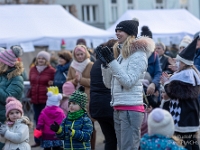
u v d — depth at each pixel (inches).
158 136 208.2
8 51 339.3
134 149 276.5
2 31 683.4
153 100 368.5
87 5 1456.7
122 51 274.2
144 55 272.2
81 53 389.4
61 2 1381.6
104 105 327.6
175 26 818.2
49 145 372.5
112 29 828.0
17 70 339.6
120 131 285.1
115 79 277.6
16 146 311.4
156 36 790.5
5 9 721.0
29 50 681.0
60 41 730.8
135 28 277.4
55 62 700.7
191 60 307.9
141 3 1561.3
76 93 296.7
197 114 310.7
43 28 703.7
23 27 697.6
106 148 340.5
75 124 295.1
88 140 294.5
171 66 328.5
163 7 1598.2
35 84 479.5
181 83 303.4
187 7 1632.6
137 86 274.8
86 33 722.8
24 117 318.0
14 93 334.3
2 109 334.6
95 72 331.6
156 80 372.5
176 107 308.2
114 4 1521.9
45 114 372.5
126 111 275.1
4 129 308.5
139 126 278.1
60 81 454.0
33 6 740.7
